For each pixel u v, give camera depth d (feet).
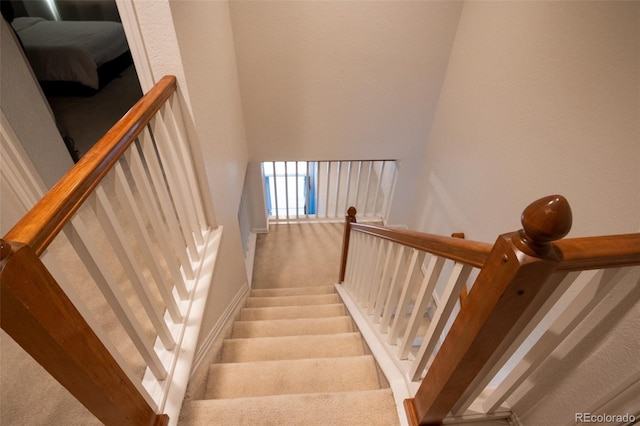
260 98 9.47
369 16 8.17
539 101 5.41
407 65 9.09
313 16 8.08
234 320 7.11
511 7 6.14
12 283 1.46
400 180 11.96
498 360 2.84
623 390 2.55
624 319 2.56
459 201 8.49
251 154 10.82
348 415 3.64
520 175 5.92
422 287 3.55
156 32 3.72
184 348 3.90
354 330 6.61
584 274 4.04
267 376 4.52
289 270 11.85
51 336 1.72
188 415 3.61
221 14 6.73
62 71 11.07
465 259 2.55
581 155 4.52
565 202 1.55
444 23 8.41
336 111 9.91
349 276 8.63
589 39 4.37
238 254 7.99
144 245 3.12
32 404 3.66
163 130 3.64
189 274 4.41
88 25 13.09
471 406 3.56
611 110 4.06
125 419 2.60
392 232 4.17
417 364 3.65
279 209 15.80
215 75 5.85
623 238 1.94
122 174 2.70
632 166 3.78
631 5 3.77
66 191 1.92
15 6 14.64
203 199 5.17
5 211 5.30
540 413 3.26
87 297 4.95
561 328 2.51
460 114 8.42
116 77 14.07
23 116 5.77
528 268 1.78
